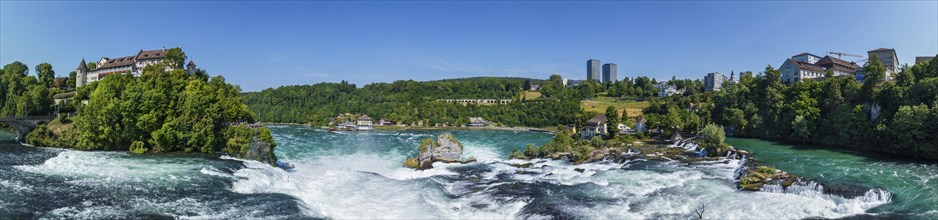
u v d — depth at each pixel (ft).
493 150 394.73
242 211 145.18
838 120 344.49
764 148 334.24
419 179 229.04
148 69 330.34
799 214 160.76
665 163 273.95
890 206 166.71
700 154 312.29
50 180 168.14
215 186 172.65
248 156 263.29
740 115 452.76
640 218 155.63
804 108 387.34
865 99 339.57
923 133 265.13
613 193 191.01
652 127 475.72
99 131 276.62
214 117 270.05
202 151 266.98
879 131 298.15
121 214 133.39
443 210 169.07
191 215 137.69
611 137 447.01
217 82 361.10
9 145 293.23
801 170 232.94
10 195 144.36
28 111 431.02
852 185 191.21
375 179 222.89
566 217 155.12
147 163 214.07
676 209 166.61
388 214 161.79
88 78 564.30
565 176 237.25
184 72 319.68
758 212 163.22
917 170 229.25
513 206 172.04
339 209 166.09
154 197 153.28
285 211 148.36
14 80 493.77
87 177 175.94
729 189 196.75
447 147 300.61
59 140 288.51
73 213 131.54
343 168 277.85
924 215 155.53
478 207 172.76
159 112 272.10
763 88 458.09
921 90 285.23
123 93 279.08
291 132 593.01
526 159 316.40
